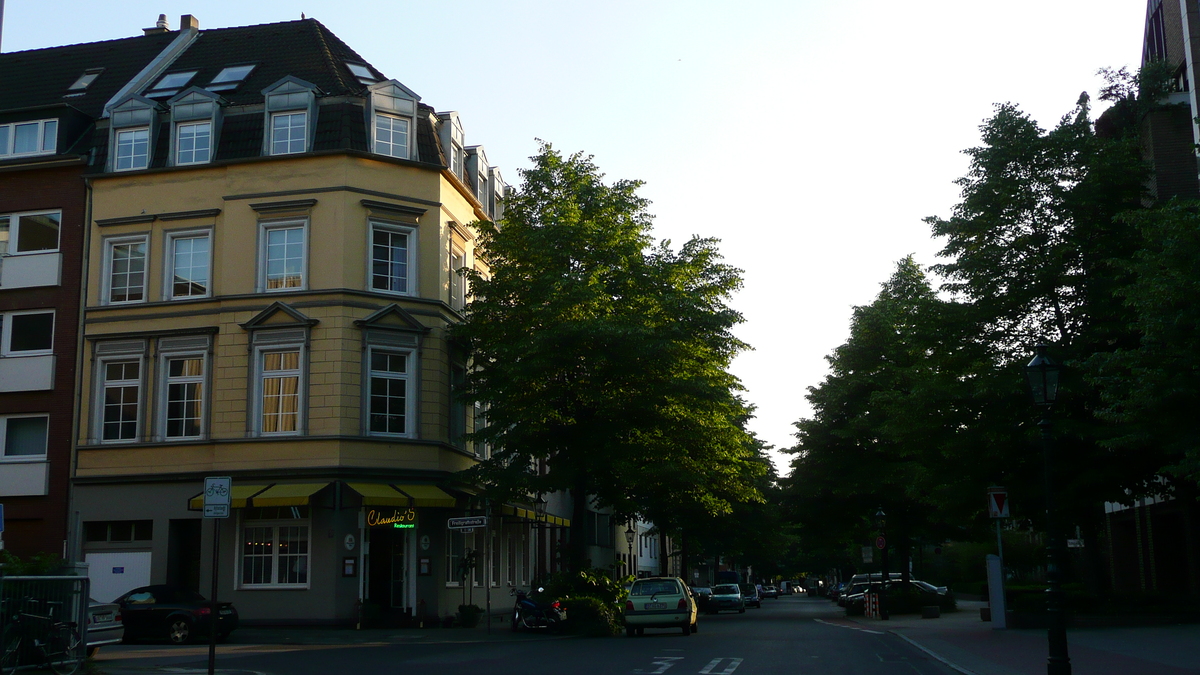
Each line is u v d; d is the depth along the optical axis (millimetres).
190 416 32406
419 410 32250
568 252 31047
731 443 34438
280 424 31438
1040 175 28656
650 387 30797
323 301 31562
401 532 32094
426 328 32562
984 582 60875
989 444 27703
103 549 32469
